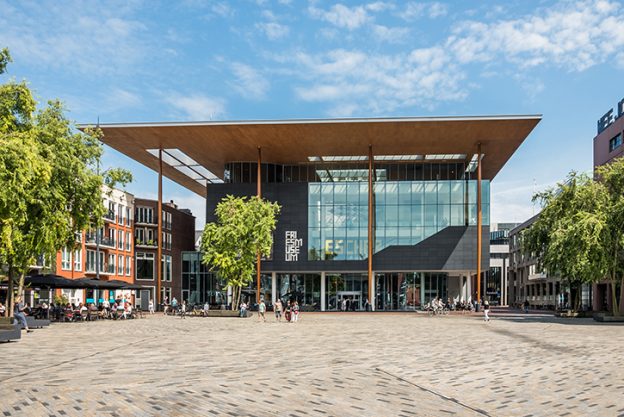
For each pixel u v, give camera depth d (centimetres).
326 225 6169
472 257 5981
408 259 6038
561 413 944
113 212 6662
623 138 5509
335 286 6384
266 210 4916
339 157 6500
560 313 4916
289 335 2614
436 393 1115
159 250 6025
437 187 6081
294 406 961
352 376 1307
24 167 1969
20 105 2634
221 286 6881
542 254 4666
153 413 881
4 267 3678
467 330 3006
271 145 5959
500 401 1041
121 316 4375
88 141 3356
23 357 1655
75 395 1023
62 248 3316
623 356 1738
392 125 5309
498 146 6025
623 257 3997
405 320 4212
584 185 4153
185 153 6331
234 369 1409
